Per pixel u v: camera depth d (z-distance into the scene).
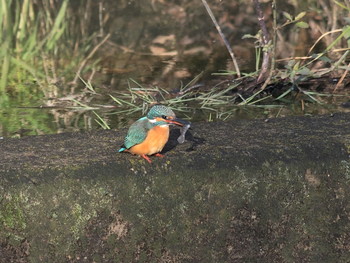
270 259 7.34
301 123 8.25
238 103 10.54
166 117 7.04
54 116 9.91
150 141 6.98
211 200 7.18
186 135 7.88
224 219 7.21
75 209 6.93
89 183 6.92
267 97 10.79
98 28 14.34
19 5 15.12
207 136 7.83
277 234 7.31
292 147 7.36
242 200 7.21
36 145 7.61
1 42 13.52
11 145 7.61
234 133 7.93
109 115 10.01
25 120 9.72
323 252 7.41
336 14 14.41
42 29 14.24
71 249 6.98
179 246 7.18
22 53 12.97
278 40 13.48
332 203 7.36
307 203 7.32
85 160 7.10
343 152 7.37
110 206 6.99
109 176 6.96
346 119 8.37
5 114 9.95
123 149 7.16
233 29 14.23
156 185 7.06
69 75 11.80
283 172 7.24
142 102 10.57
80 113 10.06
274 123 8.29
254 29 14.20
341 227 7.39
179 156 7.20
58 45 13.37
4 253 6.91
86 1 15.91
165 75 11.78
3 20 14.48
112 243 7.05
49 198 6.88
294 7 15.34
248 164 7.19
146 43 13.50
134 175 7.00
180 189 7.11
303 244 7.38
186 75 11.77
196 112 10.16
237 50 13.08
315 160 7.29
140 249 7.12
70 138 7.89
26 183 6.83
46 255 6.96
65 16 14.97
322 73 10.82
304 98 10.70
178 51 13.07
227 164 7.17
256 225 7.26
